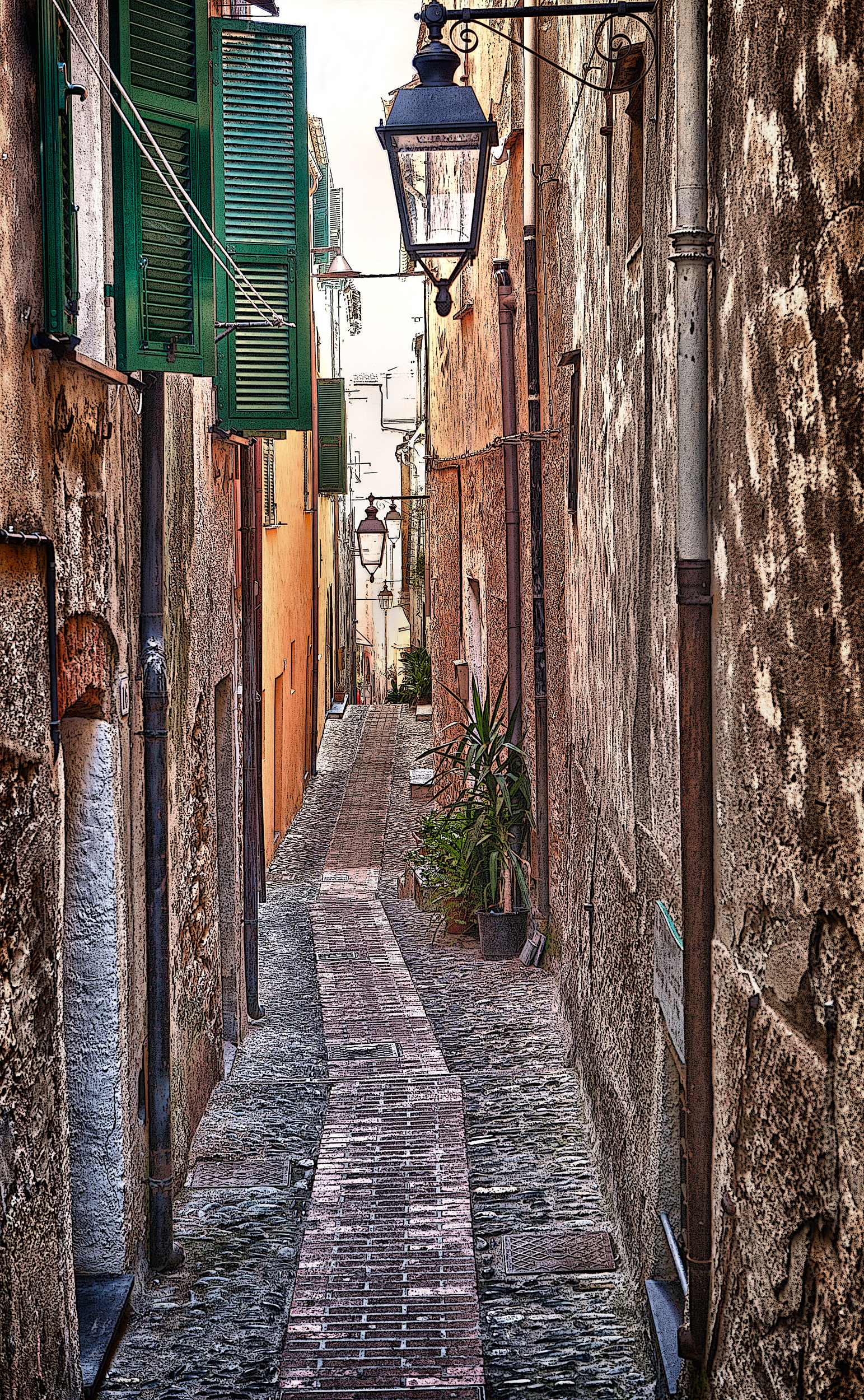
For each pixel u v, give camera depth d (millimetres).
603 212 6457
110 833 5059
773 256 2826
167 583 6445
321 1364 4641
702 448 3518
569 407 8391
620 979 5828
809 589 2580
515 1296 5227
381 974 10562
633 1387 4402
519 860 11055
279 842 16750
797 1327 2637
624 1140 5562
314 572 22188
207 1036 7723
